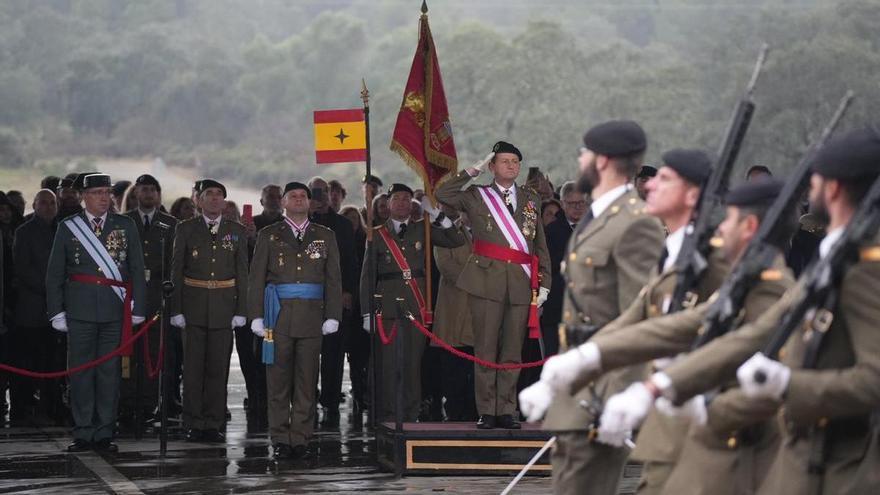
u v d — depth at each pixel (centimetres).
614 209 1725
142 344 3716
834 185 1279
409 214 3559
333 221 3844
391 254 3475
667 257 1609
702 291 1504
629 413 1309
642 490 1550
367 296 3462
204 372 3409
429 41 3083
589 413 1667
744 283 1386
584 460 1688
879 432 1247
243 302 3438
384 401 3441
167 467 2936
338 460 3034
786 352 1276
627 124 1738
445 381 3481
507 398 2852
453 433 2764
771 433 1445
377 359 3494
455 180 2881
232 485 2686
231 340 3431
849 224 1233
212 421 3403
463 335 3228
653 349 1434
